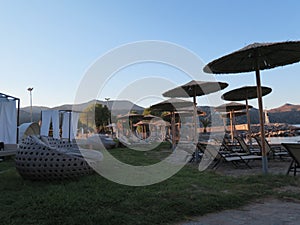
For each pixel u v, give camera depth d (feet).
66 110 51.88
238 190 13.11
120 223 8.72
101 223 8.66
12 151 29.32
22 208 10.19
